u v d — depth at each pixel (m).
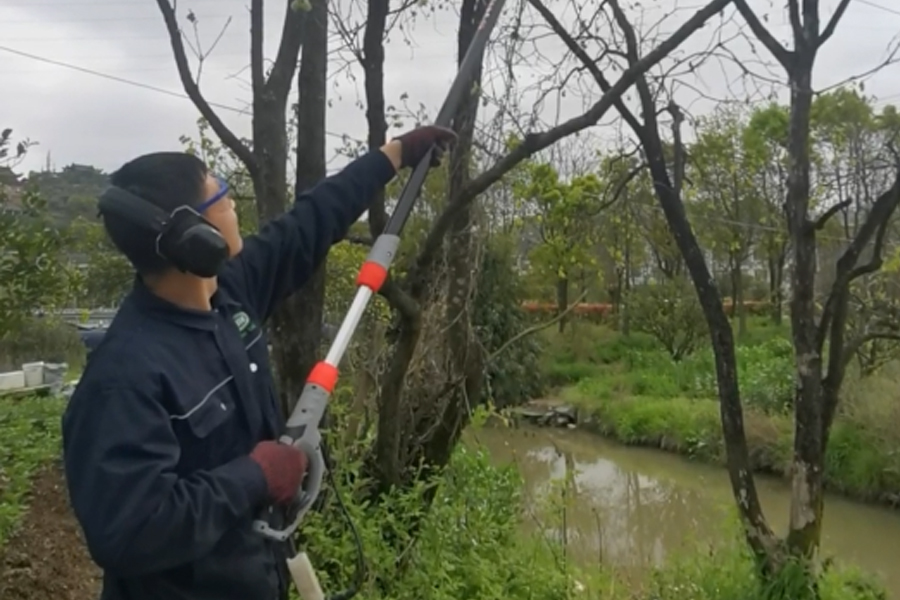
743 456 7.01
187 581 1.74
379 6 4.39
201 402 1.74
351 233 4.83
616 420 18.03
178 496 1.60
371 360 5.00
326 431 4.17
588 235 7.91
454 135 2.56
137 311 1.80
